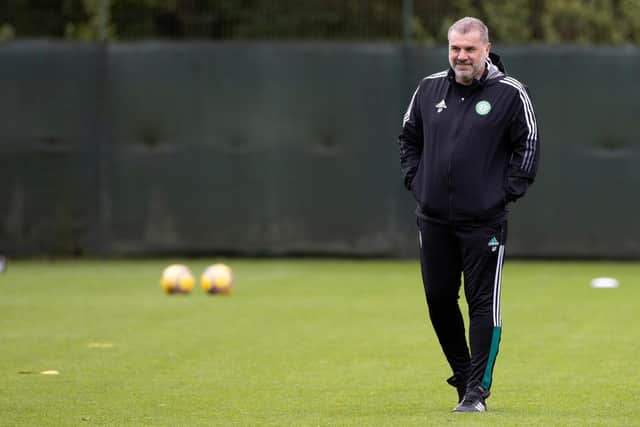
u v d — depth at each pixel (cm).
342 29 6309
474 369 2239
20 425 2150
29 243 6128
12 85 6112
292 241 6150
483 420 2148
